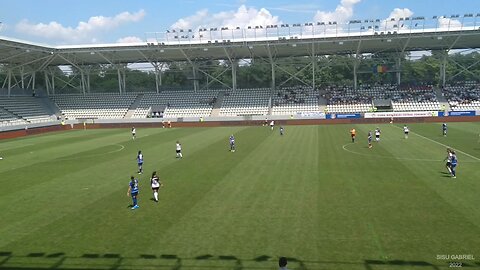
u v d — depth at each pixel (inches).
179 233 613.3
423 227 603.8
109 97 3152.1
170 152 1437.0
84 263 522.3
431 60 3555.6
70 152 1519.4
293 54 2955.2
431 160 1135.0
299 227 621.3
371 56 2923.2
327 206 723.4
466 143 1457.9
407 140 1584.6
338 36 2481.5
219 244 566.6
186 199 799.7
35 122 2664.9
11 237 620.7
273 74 2984.7
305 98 2891.2
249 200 777.6
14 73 3080.7
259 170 1055.0
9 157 1437.0
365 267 484.4
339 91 2938.0
